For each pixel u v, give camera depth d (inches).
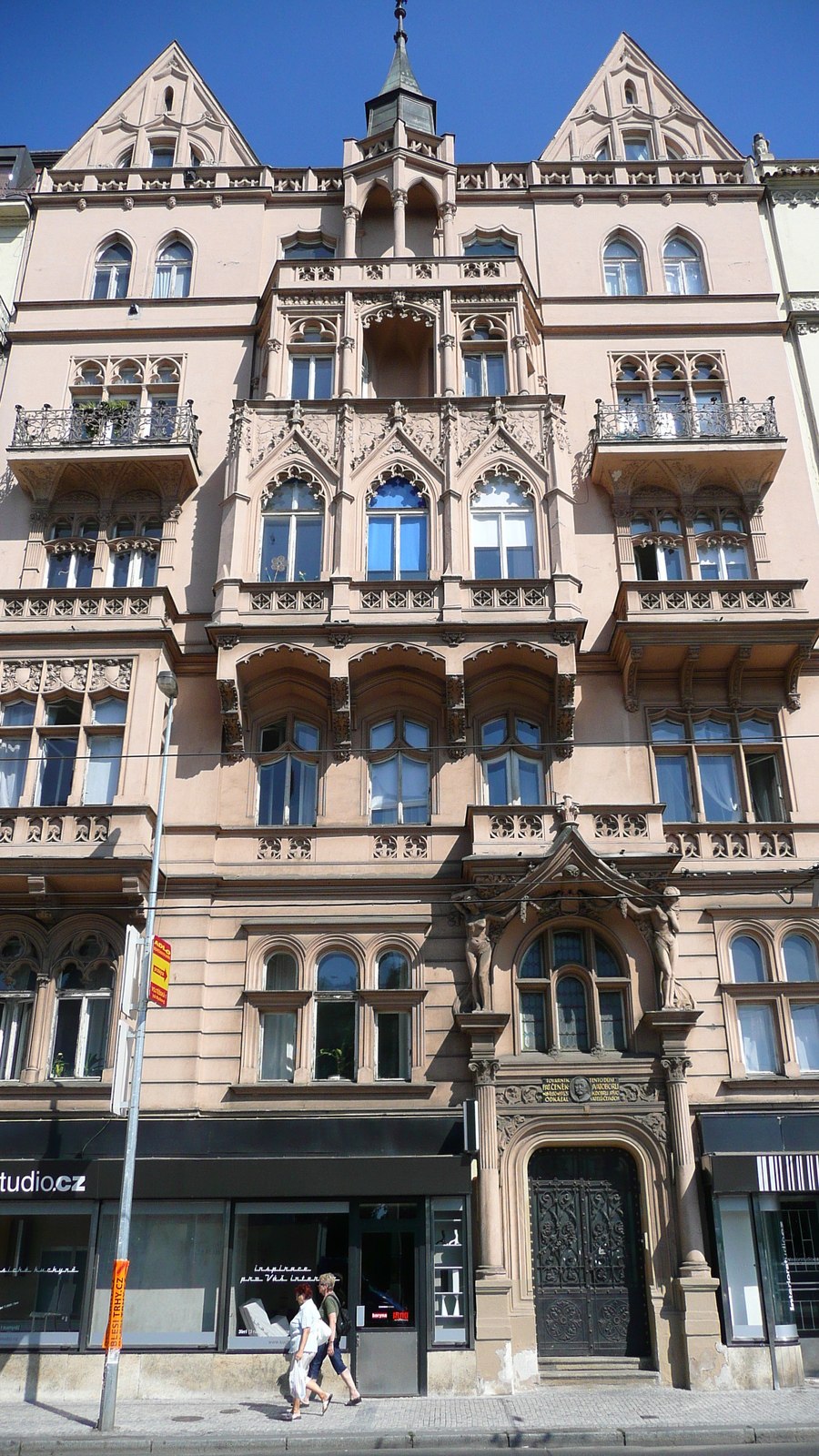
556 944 808.3
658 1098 761.6
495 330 1013.2
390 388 1048.8
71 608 903.7
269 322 1017.5
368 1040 789.2
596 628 928.9
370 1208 737.0
